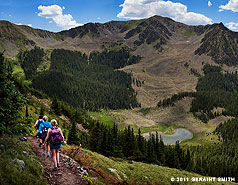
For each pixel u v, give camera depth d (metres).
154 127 199.12
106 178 15.65
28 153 11.98
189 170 69.50
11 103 13.35
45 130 13.55
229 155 122.56
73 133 46.03
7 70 13.81
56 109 92.69
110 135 48.44
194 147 134.88
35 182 8.91
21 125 15.64
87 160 17.58
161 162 59.34
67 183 10.59
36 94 99.12
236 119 181.12
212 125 196.00
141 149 57.72
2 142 11.02
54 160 11.45
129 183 17.73
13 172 8.34
